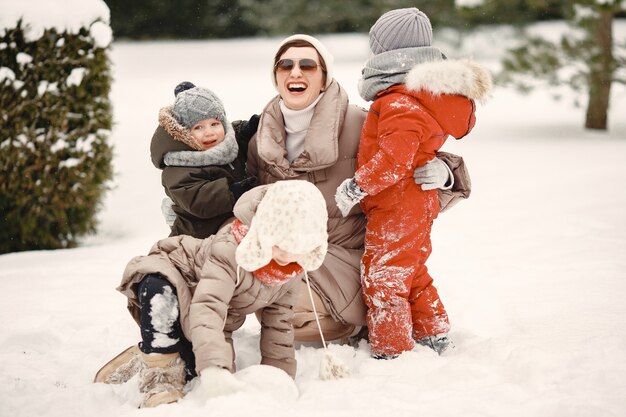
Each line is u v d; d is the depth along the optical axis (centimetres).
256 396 267
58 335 379
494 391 280
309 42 359
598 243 570
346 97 366
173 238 310
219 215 364
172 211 382
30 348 367
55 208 630
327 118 352
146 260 294
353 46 2725
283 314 305
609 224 631
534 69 1181
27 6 601
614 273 480
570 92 1744
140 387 286
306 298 341
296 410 267
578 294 434
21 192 613
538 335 355
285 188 266
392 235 338
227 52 2747
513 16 1938
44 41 607
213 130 371
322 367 299
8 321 411
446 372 301
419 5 2262
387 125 332
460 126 347
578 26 1157
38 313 427
